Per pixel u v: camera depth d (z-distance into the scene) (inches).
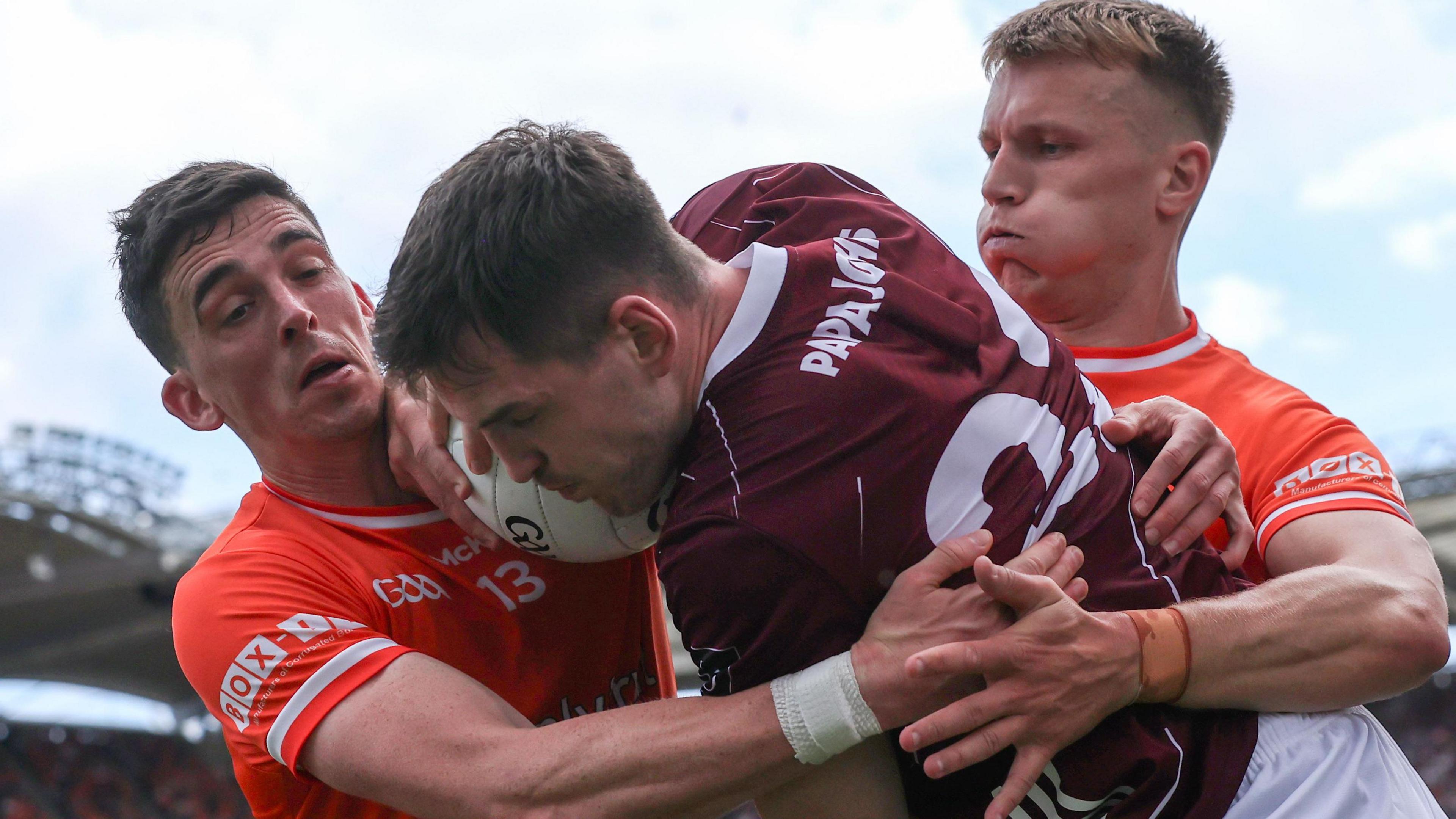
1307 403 194.5
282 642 164.4
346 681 160.2
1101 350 206.5
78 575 1300.4
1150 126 198.1
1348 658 153.9
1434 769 1363.2
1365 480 179.5
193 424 194.7
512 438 141.2
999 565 141.8
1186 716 152.3
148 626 1406.3
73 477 1273.4
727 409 141.1
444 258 134.1
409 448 177.3
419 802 153.0
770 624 138.7
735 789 141.6
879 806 147.1
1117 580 149.7
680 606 142.2
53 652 1427.2
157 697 1582.2
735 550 135.4
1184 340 208.2
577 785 144.7
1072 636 139.3
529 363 134.2
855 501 135.6
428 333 135.3
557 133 142.3
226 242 178.5
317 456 181.5
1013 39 202.5
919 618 138.0
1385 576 163.8
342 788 159.2
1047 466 147.7
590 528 161.8
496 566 180.9
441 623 177.8
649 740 144.0
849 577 137.6
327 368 180.7
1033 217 200.5
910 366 143.3
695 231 181.9
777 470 136.0
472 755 151.0
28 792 1427.2
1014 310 162.6
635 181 142.4
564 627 183.2
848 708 137.1
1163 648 145.2
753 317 145.0
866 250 159.5
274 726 161.6
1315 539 175.8
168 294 181.3
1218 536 178.9
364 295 205.3
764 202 174.9
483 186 135.6
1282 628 151.6
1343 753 157.6
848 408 137.6
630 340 136.8
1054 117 197.6
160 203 181.5
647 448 143.3
